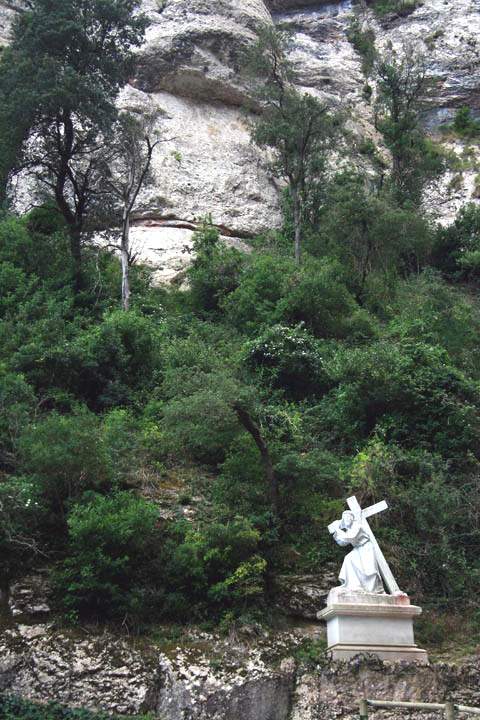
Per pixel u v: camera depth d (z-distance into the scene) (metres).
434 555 14.95
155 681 11.57
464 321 27.56
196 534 13.53
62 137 27.55
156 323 24.91
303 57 47.12
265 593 13.52
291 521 15.09
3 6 39.38
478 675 12.20
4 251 26.16
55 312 22.52
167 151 35.25
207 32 38.56
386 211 29.81
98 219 27.03
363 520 13.20
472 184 40.34
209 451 16.91
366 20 51.53
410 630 12.41
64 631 11.94
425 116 42.19
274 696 11.49
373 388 18.91
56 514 13.61
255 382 21.03
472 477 16.89
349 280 28.75
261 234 33.88
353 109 44.34
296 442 17.45
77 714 10.91
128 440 16.83
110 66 27.52
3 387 16.95
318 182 33.31
